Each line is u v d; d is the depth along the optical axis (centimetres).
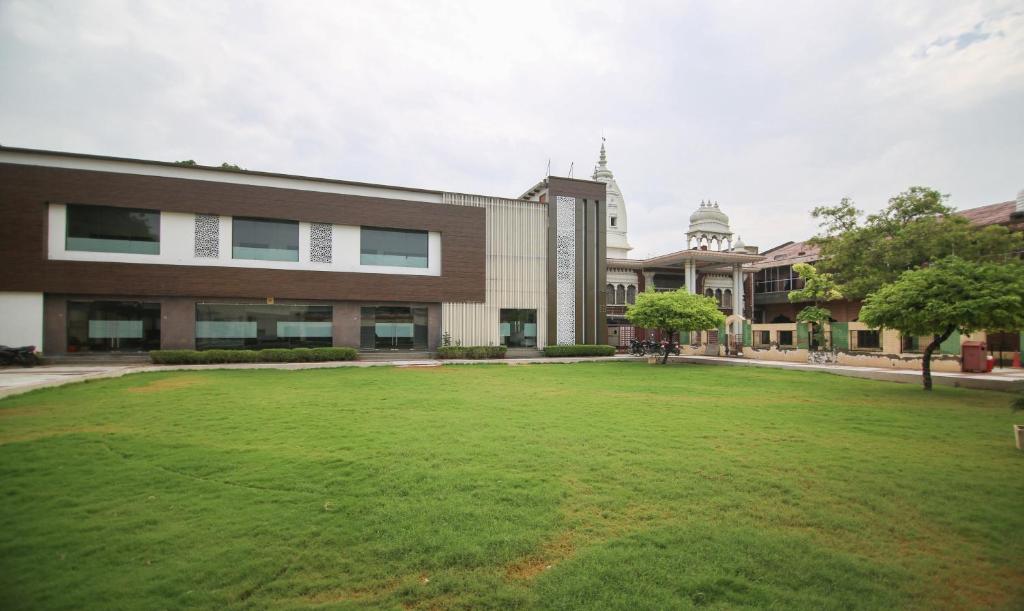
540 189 3369
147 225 2280
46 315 2133
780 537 477
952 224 2591
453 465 693
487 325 2975
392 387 1535
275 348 2489
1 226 2052
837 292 3055
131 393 1342
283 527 488
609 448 795
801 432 928
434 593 382
